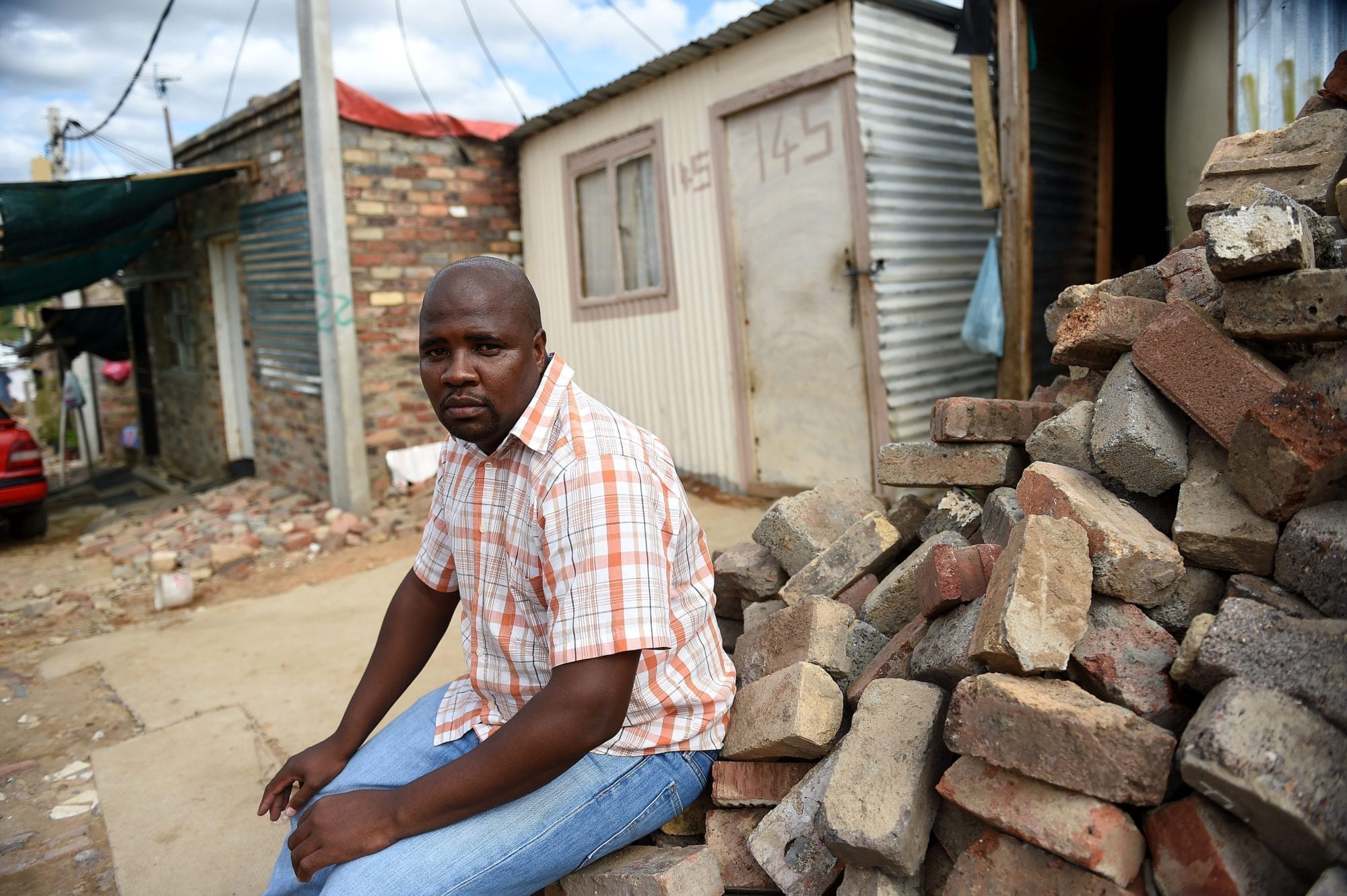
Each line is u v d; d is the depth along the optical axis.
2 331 25.58
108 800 3.01
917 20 5.58
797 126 5.59
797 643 2.17
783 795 1.92
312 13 6.61
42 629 5.14
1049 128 5.30
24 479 7.71
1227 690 1.41
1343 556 1.59
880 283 5.37
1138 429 1.93
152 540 7.19
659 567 1.66
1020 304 4.75
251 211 8.01
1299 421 1.69
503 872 1.67
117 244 8.73
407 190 7.44
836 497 2.78
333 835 1.65
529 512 1.71
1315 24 4.04
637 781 1.82
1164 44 5.91
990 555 1.88
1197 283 2.26
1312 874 1.38
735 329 6.21
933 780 1.69
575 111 7.18
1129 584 1.76
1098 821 1.44
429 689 3.67
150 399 11.72
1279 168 2.35
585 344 7.68
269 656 4.28
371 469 7.32
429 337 1.65
